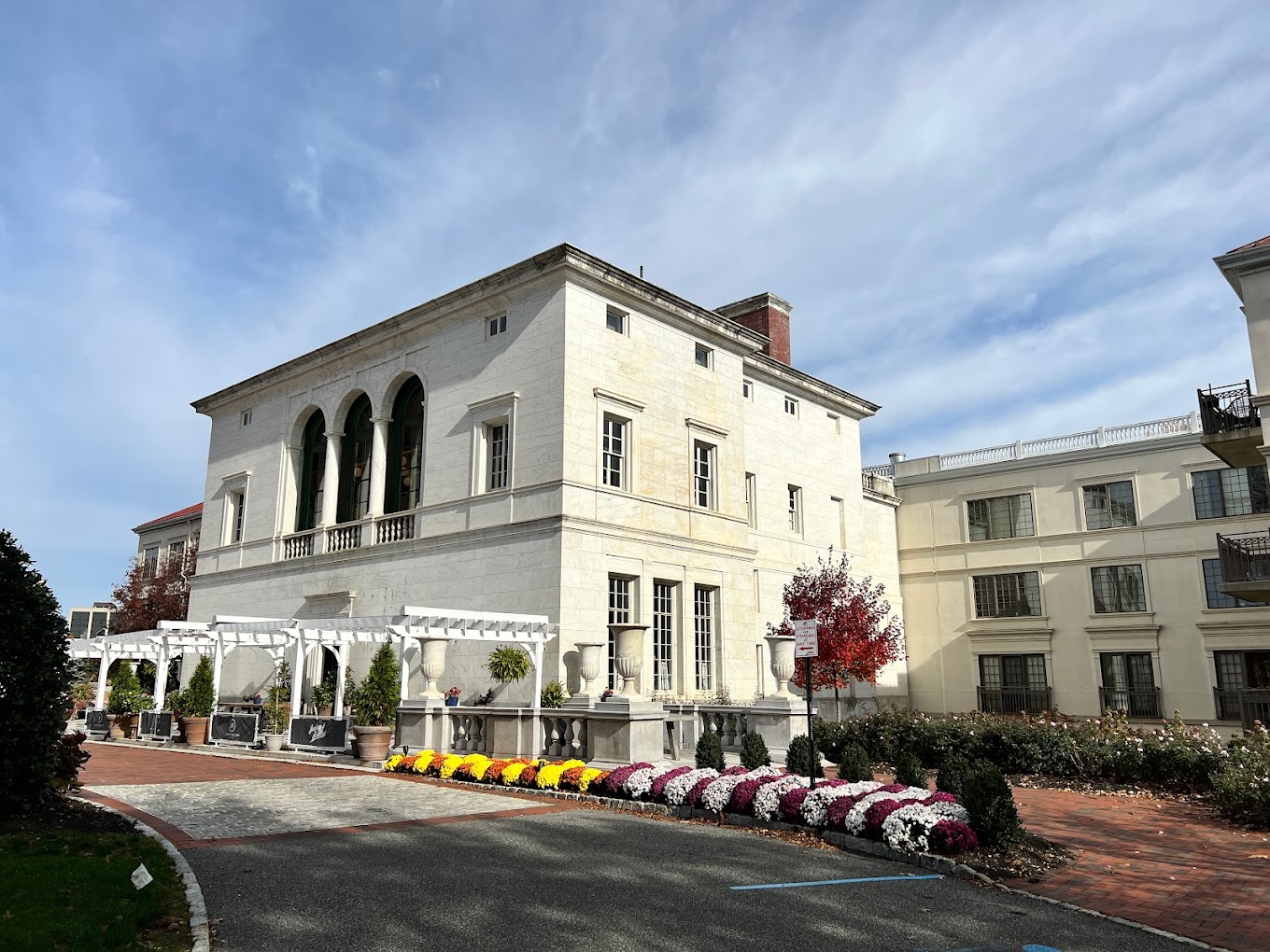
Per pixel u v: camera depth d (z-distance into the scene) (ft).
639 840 37.81
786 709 65.05
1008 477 130.62
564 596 78.02
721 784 43.55
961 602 132.26
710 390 98.78
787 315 125.39
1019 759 60.13
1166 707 113.19
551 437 81.92
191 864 31.63
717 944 24.13
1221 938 26.05
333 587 100.22
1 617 38.70
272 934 24.27
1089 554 122.01
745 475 106.11
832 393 123.85
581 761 56.65
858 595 102.99
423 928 24.99
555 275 84.64
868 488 133.08
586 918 26.08
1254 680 108.06
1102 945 25.18
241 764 65.31
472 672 83.25
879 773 60.75
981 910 28.19
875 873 32.76
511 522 83.30
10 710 39.01
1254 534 108.68
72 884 27.37
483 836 37.86
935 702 132.16
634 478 86.94
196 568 124.06
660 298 92.27
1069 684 120.98
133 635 98.02
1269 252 74.23
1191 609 113.29
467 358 92.12
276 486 113.29
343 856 33.53
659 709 57.72
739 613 96.27
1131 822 44.19
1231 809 45.21
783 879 31.32
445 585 88.02
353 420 108.47
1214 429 82.07
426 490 93.30
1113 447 121.70
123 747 80.12
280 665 103.65
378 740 65.62
